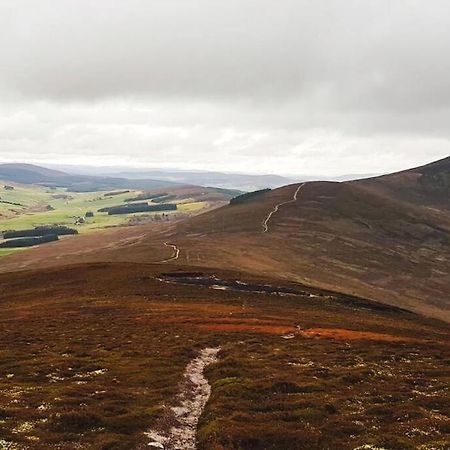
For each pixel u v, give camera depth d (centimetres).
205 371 4925
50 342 6481
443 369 5072
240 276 13488
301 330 7488
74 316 8694
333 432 3097
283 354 5634
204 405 3853
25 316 8881
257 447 2906
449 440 2864
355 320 9275
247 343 6356
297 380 4400
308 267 19962
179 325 7594
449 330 10244
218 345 6319
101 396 3856
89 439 2944
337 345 6300
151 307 9469
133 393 3972
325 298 11962
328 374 4681
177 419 3459
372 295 17625
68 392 3947
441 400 3800
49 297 11338
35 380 4559
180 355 5606
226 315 8619
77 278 13462
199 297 10869
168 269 14050
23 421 3219
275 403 3678
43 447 2747
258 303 10488
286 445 2917
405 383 4438
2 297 12038
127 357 5516
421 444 2817
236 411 3494
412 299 18700
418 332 8494
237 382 4262
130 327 7488
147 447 2850
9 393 3994
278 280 13575
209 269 14325
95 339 6638
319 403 3666
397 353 5909
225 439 2938
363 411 3528
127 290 11544
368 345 6375
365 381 4466
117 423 3209
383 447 2788
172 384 4347
